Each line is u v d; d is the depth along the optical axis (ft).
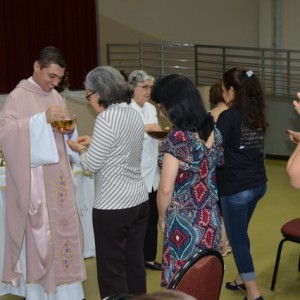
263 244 14.75
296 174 7.19
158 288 12.11
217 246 8.41
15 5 23.41
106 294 9.49
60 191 10.29
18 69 23.81
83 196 13.04
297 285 12.25
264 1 32.45
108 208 9.16
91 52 26.50
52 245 10.19
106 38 29.91
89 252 13.67
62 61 10.03
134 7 30.58
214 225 8.38
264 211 17.79
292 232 11.53
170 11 31.68
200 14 32.58
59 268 10.34
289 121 26.55
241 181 10.20
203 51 32.78
